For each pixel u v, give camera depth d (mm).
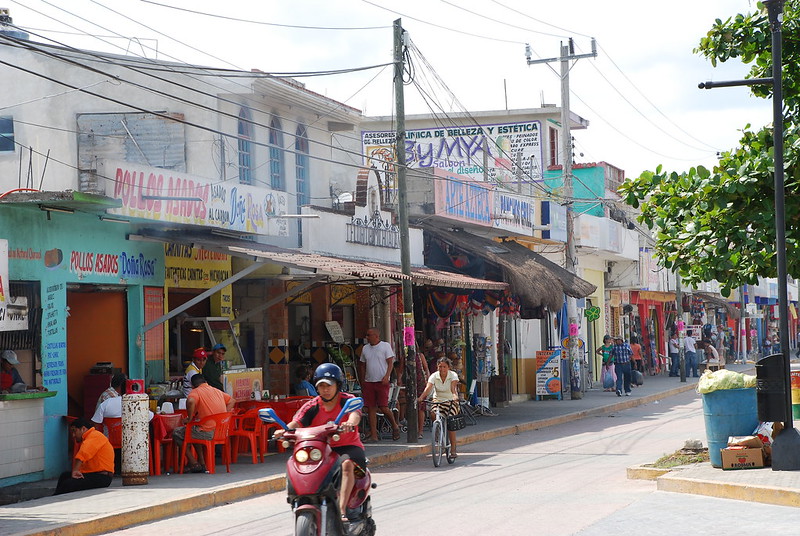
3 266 14703
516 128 45531
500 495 13492
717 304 63844
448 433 18219
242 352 23547
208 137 23141
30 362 16000
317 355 25109
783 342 13320
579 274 42812
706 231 14539
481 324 32719
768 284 80250
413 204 27922
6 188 22500
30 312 15930
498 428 23766
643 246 50500
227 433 16219
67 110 22719
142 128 22766
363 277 21422
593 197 45844
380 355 21078
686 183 14492
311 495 8547
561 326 38781
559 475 15492
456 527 11094
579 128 48938
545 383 33625
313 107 26516
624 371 36031
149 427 15938
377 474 16828
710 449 14062
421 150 45781
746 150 14656
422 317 28734
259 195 21000
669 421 25625
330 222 23406
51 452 16141
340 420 9047
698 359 51469
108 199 15664
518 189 41312
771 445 13477
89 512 12125
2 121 22688
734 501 12070
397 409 23203
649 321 55719
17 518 11789
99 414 15688
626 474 15148
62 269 16609
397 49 20938
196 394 15891
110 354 18578
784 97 15500
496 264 27062
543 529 10781
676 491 12992
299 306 25094
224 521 12211
